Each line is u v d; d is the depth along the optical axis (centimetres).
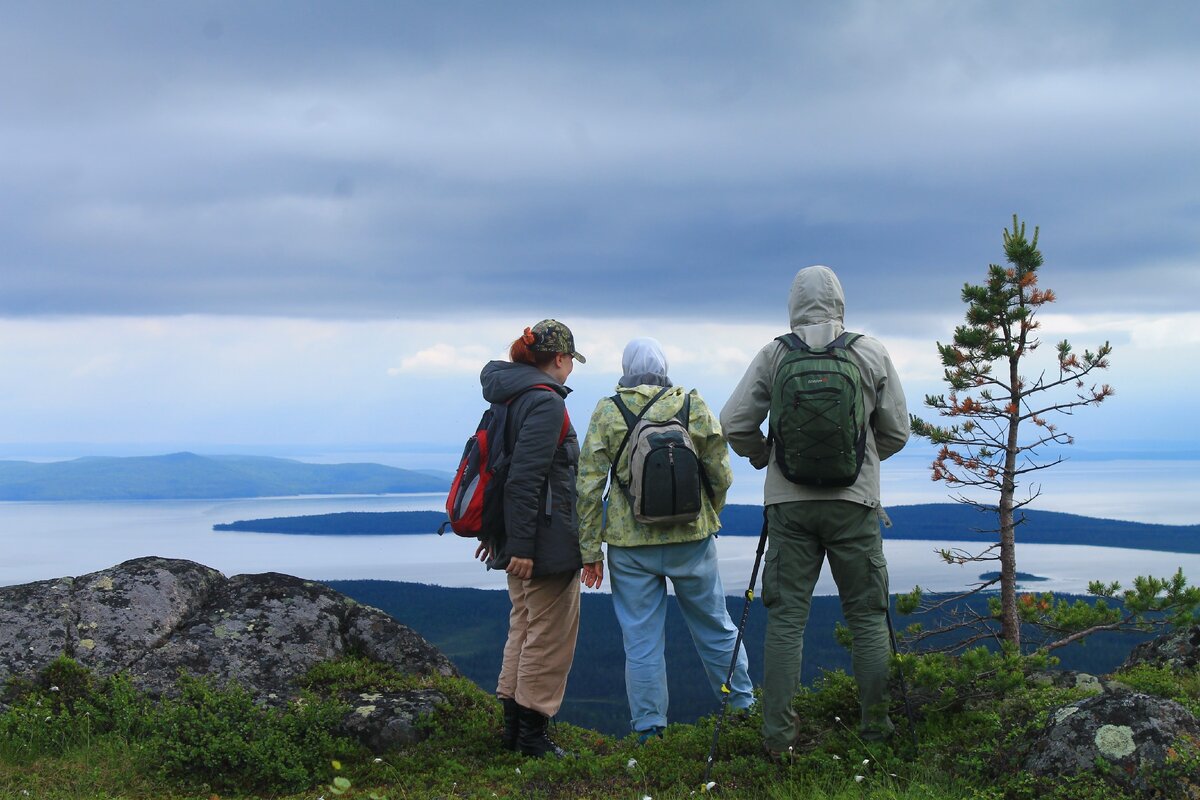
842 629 567
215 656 674
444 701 628
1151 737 388
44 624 670
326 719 584
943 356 932
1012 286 916
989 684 509
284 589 745
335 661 693
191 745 546
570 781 510
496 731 605
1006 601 877
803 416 439
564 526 549
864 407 461
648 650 582
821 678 587
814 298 479
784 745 484
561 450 548
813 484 453
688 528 576
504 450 542
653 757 520
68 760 554
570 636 568
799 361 452
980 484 896
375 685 664
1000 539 895
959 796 415
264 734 561
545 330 554
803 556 473
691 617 602
